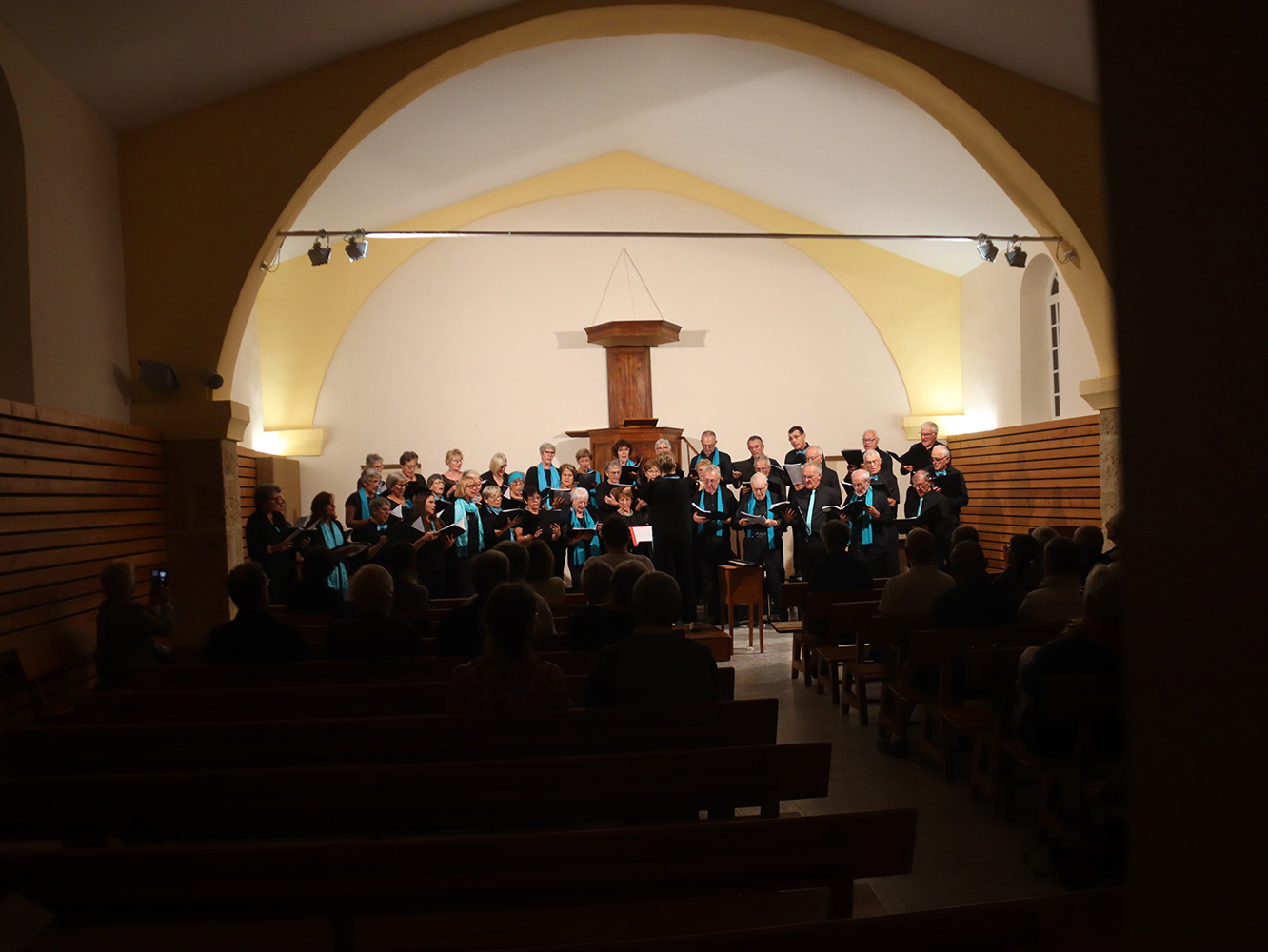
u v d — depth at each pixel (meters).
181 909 2.09
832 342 12.96
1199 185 0.48
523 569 5.39
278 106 7.37
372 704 3.51
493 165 11.29
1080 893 1.57
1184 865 0.53
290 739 2.96
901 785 4.61
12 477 5.11
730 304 12.88
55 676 5.53
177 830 2.53
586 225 12.76
